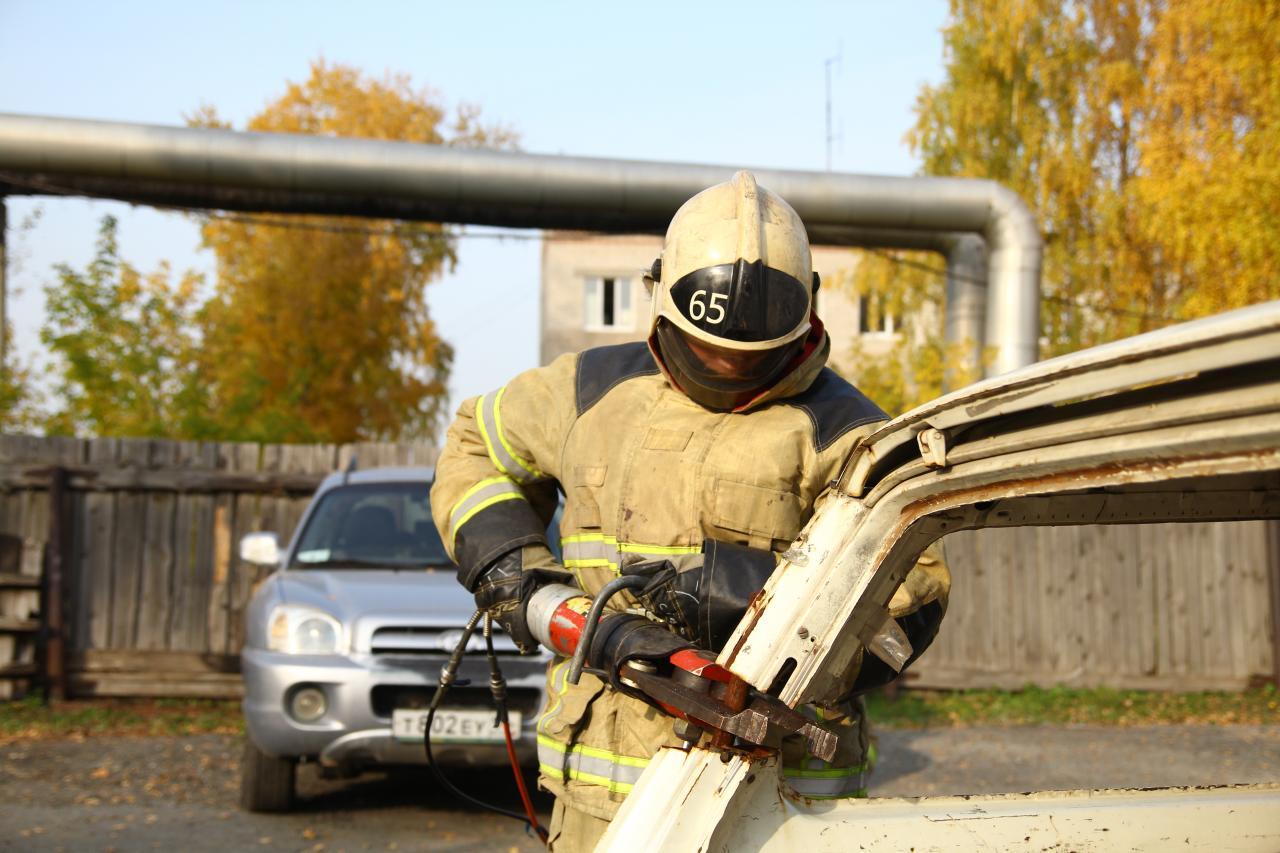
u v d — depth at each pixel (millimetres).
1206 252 12961
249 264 28531
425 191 11438
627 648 2211
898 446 1884
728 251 2510
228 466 10578
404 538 7215
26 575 10000
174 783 7262
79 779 7344
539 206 11664
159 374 15906
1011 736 9297
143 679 10250
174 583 10398
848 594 1981
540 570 2660
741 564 2365
